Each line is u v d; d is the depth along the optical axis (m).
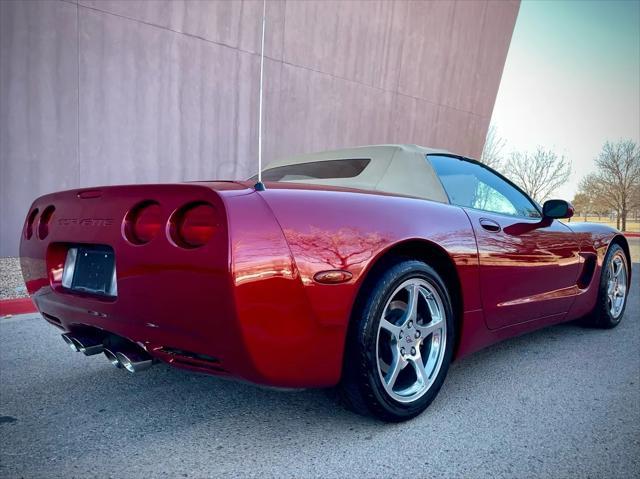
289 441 1.82
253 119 7.98
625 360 2.98
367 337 1.78
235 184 1.69
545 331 3.66
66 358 2.80
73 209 1.98
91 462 1.66
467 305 2.21
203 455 1.71
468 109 11.89
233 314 1.46
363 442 1.82
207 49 7.31
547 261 2.80
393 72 10.01
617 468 1.70
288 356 1.59
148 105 6.83
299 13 8.28
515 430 1.97
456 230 2.17
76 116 6.23
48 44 5.91
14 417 2.02
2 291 4.41
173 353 1.70
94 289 1.91
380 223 1.85
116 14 6.40
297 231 1.61
